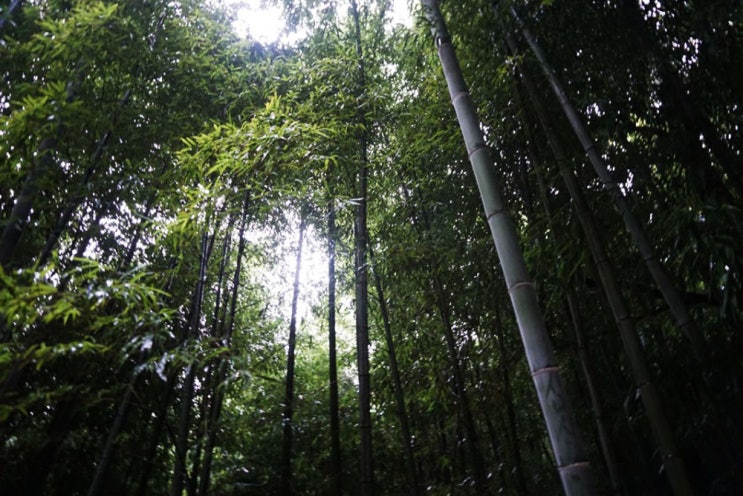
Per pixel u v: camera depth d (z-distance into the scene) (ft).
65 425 12.87
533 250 12.50
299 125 11.54
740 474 10.63
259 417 16.21
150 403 15.49
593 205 12.10
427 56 16.25
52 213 12.06
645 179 11.68
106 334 9.66
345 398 21.03
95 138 11.31
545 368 6.59
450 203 16.16
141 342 8.55
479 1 12.44
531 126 13.21
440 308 16.34
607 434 10.85
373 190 18.38
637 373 9.15
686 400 11.02
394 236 17.47
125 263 13.70
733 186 10.44
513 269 7.22
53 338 10.44
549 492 16.08
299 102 15.74
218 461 18.02
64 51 10.43
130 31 11.53
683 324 9.41
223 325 16.78
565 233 11.69
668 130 11.46
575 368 14.83
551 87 12.59
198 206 11.20
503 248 7.41
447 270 16.39
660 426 8.63
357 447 20.21
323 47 17.94
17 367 7.80
